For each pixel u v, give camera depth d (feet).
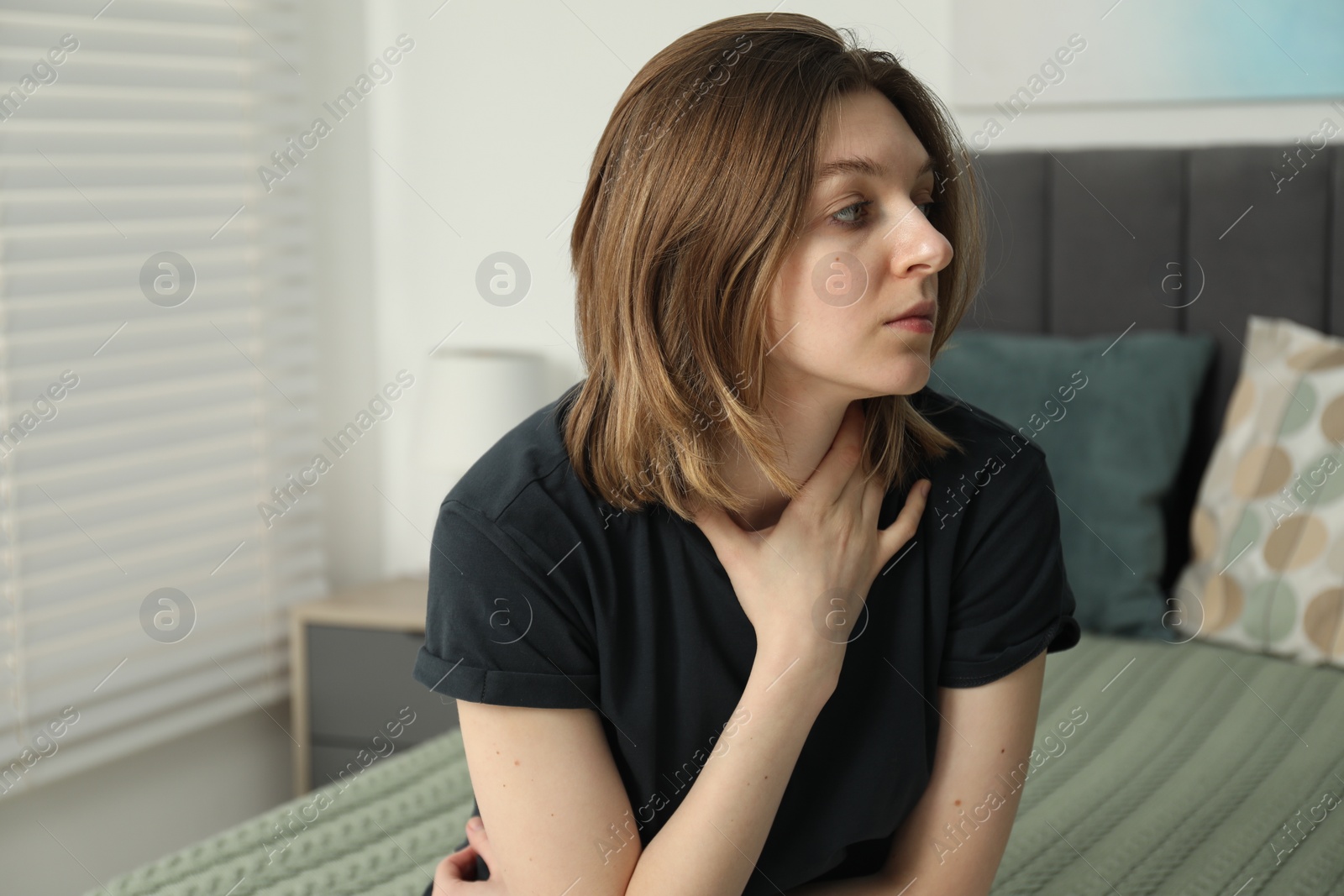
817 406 3.19
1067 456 7.25
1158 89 7.49
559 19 8.65
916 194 3.13
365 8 9.23
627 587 3.18
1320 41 7.04
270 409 9.01
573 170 8.80
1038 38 7.74
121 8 7.79
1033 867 4.48
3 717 7.28
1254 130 7.34
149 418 8.09
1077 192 7.73
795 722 3.08
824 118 2.89
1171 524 7.51
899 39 8.08
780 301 2.98
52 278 7.47
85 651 7.75
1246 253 7.30
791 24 3.05
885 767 3.33
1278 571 6.56
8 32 7.20
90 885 7.86
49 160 7.42
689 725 3.25
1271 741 5.49
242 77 8.62
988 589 3.43
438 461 8.46
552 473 3.19
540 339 9.11
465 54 8.99
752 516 3.37
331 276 9.48
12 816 7.42
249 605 8.83
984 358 7.64
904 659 3.33
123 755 7.98
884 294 2.95
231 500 8.71
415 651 8.23
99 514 7.83
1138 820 4.81
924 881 3.44
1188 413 7.22
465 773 5.60
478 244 9.20
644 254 3.00
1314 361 6.84
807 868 3.40
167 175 8.14
